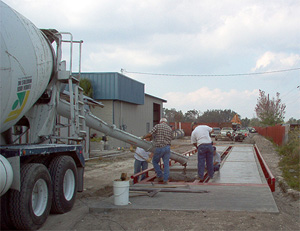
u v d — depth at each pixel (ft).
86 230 18.01
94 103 46.96
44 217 18.72
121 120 89.40
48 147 19.56
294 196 27.78
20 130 22.79
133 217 19.54
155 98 126.21
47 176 19.27
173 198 23.22
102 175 40.65
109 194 30.14
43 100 23.35
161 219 19.03
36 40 20.26
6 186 15.78
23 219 16.92
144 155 33.37
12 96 17.60
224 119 360.28
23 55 18.24
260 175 33.01
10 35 17.35
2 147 18.28
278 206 24.07
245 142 117.19
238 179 30.71
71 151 23.20
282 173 40.93
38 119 22.74
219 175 33.12
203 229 17.35
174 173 36.91
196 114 354.33
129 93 92.02
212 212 19.89
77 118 24.97
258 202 21.75
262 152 72.59
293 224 18.75
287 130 70.38
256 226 17.60
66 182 22.29
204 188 26.25
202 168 30.50
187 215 19.61
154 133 28.86
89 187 32.24
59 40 24.18
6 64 16.66
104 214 20.58
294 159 50.11
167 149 28.40
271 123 162.20
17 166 16.69
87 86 79.82
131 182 34.45
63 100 25.94
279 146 81.51
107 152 72.84
